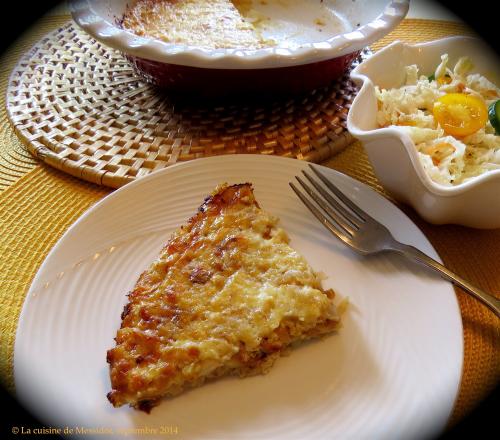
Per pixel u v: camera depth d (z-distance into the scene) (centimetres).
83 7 42
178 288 28
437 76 38
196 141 40
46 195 36
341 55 39
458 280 28
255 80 40
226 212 31
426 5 57
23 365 26
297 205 33
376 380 26
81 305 28
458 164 32
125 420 25
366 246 31
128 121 42
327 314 27
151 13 52
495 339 28
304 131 41
